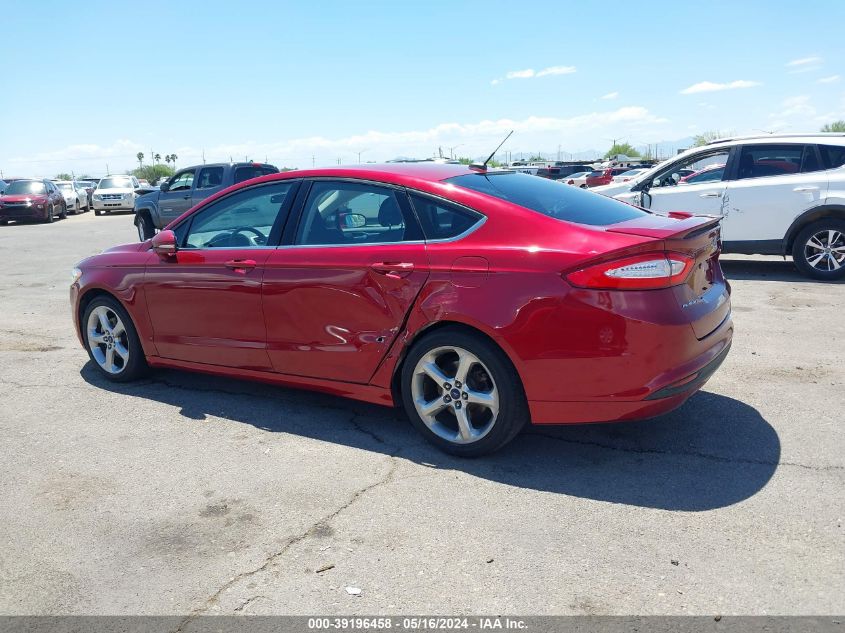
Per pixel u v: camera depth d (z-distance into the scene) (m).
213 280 4.67
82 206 33.56
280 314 4.39
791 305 7.44
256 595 2.77
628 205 4.46
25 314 8.25
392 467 3.86
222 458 4.05
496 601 2.68
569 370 3.51
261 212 4.63
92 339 5.56
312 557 3.02
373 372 4.12
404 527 3.23
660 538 3.06
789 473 3.61
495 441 3.78
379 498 3.51
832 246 8.68
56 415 4.81
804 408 4.48
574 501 3.41
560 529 3.17
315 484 3.69
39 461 4.07
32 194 26.30
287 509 3.44
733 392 4.81
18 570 3.00
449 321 3.81
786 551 2.93
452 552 3.02
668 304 3.46
